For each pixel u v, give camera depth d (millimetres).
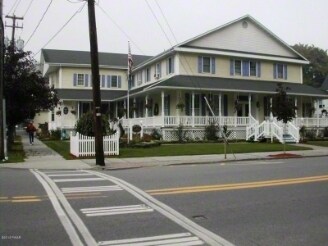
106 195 9719
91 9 17531
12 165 17266
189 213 8023
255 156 20938
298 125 35000
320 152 23484
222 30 35406
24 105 23734
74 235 6492
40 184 11336
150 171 14883
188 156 20891
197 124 31750
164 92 33312
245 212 8141
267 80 37500
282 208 8516
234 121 32750
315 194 10031
